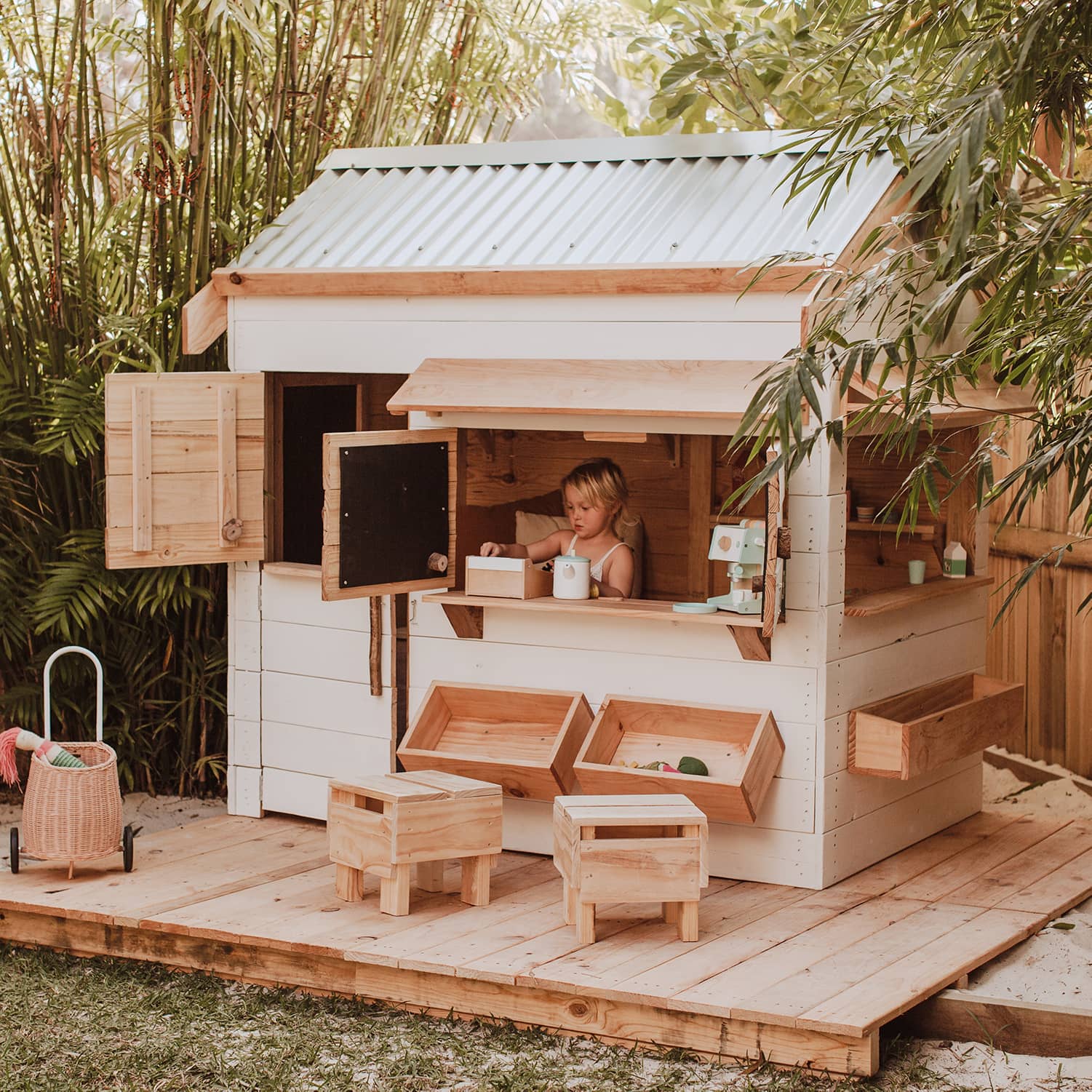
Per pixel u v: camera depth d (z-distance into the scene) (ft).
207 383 17.98
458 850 15.28
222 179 20.26
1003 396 18.13
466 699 17.54
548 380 16.21
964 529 18.92
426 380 16.78
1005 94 11.21
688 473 20.40
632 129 27.76
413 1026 13.71
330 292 17.87
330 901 15.69
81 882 16.46
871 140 16.81
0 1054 13.14
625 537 19.85
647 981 13.26
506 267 16.89
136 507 17.49
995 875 16.71
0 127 20.33
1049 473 12.42
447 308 17.44
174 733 21.29
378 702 18.16
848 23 18.35
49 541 20.51
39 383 20.62
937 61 15.14
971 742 17.28
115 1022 13.87
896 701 17.11
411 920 15.05
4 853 17.72
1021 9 12.31
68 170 20.52
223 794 20.94
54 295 20.24
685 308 16.17
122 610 20.56
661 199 17.62
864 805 16.80
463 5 23.84
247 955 14.84
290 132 21.17
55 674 20.65
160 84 19.93
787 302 15.66
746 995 12.94
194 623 20.65
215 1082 12.62
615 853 14.16
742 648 15.84
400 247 18.08
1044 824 18.98
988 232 12.89
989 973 14.24
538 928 14.78
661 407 15.35
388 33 22.04
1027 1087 12.53
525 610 17.15
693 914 14.37
